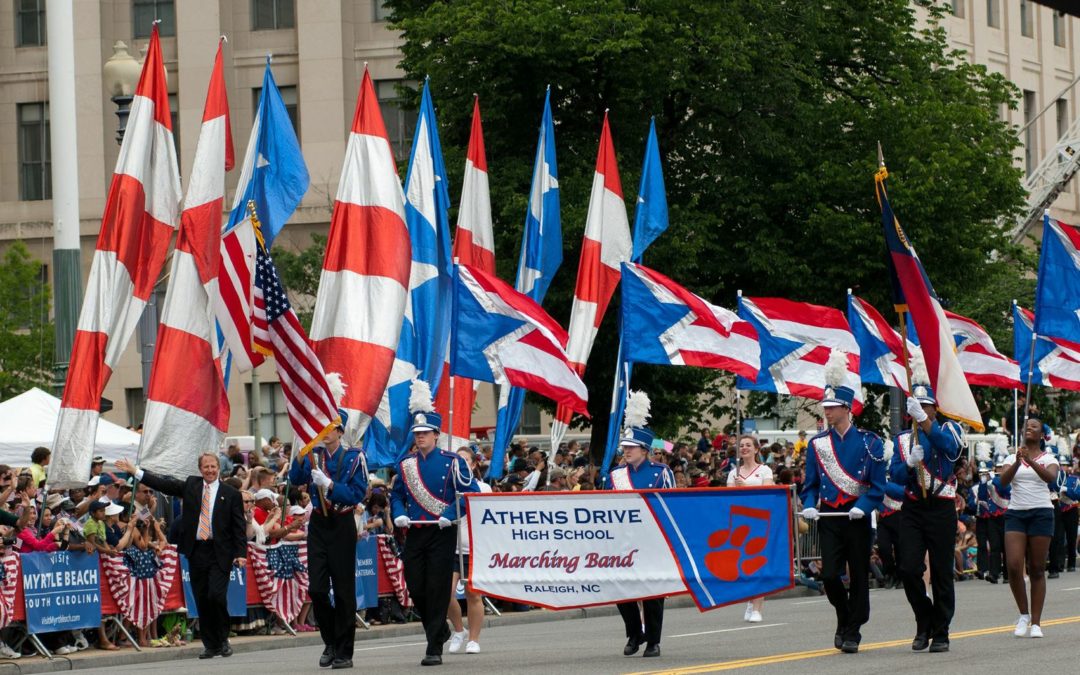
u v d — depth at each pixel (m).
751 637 18.59
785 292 38.47
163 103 21.02
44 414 27.33
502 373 20.88
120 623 21.09
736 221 38.75
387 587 25.34
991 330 49.19
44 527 21.80
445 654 17.36
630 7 36.28
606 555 16.08
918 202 37.59
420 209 25.20
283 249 50.78
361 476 15.98
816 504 16.02
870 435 15.81
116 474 27.36
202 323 19.77
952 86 42.06
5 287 49.62
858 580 15.86
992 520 31.78
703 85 37.44
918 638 15.87
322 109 55.66
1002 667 14.05
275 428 54.53
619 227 26.25
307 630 23.91
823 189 38.25
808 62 39.75
